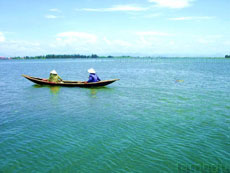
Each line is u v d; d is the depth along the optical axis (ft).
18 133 30.01
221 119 35.86
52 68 219.20
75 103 48.19
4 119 36.22
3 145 26.30
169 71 164.25
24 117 37.37
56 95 58.08
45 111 41.27
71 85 72.90
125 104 47.09
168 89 68.28
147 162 22.26
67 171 20.79
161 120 35.45
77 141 27.32
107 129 31.35
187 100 50.90
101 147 25.61
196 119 35.88
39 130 31.09
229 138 27.96
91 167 21.43
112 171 20.75
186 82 86.74
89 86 71.87
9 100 51.52
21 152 24.56
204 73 137.80
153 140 27.48
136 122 34.45
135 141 27.20
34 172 20.67
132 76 119.75
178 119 35.94
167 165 21.68
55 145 26.23
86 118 36.63
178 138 28.09
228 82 85.25
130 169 21.07
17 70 184.96
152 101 50.11
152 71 166.40
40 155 23.85
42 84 77.71
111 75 128.06
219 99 51.65
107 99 52.65
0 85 78.59
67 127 32.24
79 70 182.29
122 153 24.14
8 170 20.97
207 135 28.99
